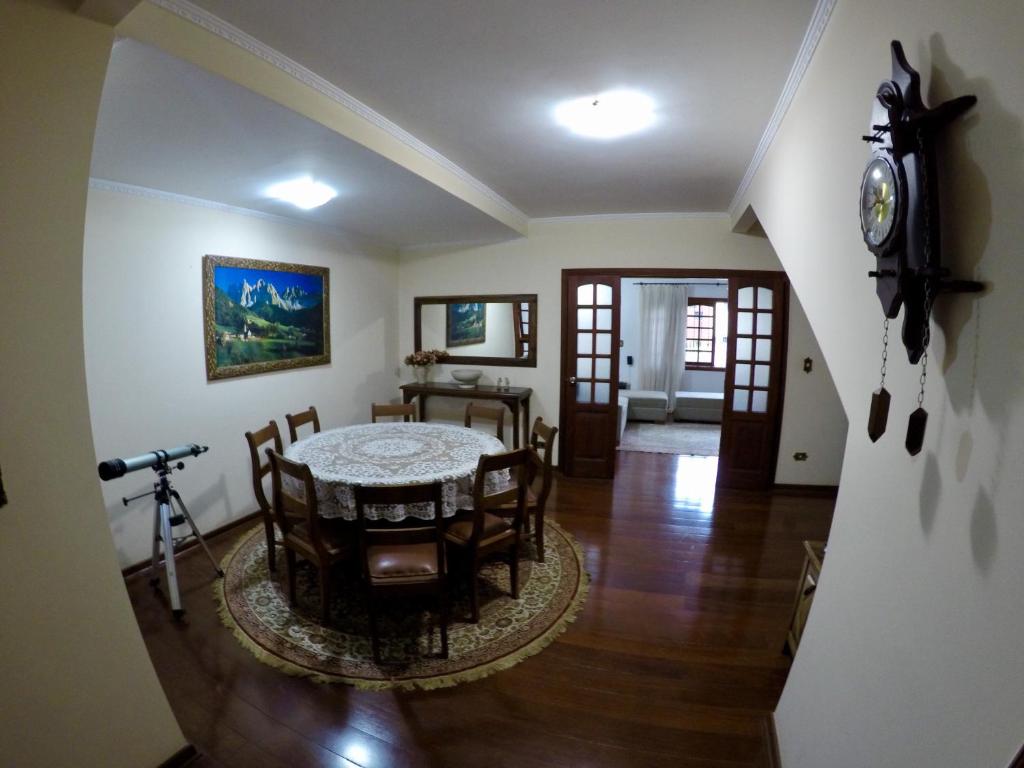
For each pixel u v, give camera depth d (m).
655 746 1.81
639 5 1.56
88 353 2.71
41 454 1.35
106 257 2.77
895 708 1.01
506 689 2.07
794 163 2.04
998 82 0.75
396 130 2.53
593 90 2.13
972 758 0.76
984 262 0.79
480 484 2.38
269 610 2.57
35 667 1.37
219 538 3.41
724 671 2.20
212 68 1.64
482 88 2.12
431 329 5.35
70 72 1.27
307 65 1.93
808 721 1.47
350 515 2.51
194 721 1.89
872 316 1.26
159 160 2.48
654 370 8.20
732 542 3.47
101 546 1.50
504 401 4.65
